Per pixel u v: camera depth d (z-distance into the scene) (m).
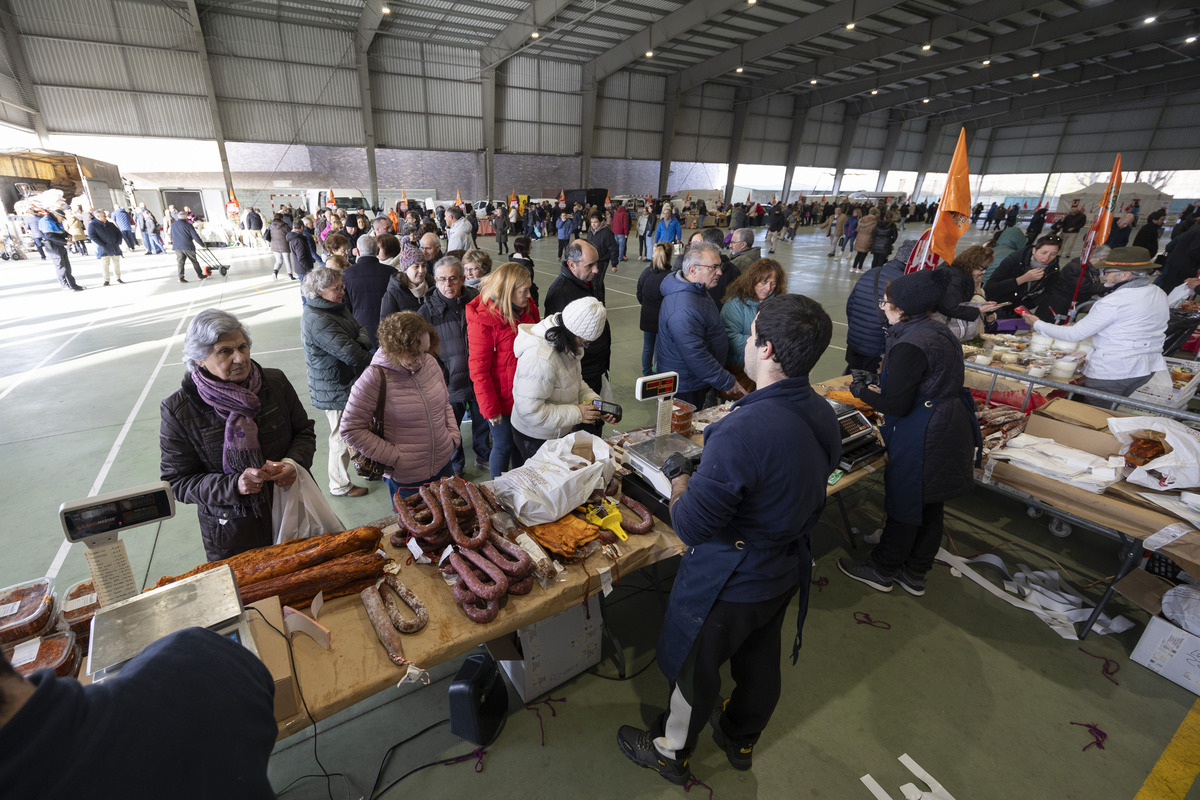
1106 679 2.07
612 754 1.73
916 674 2.07
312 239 10.21
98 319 7.12
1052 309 4.62
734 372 3.24
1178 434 2.17
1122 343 3.14
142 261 12.62
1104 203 4.23
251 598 1.31
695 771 1.69
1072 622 2.34
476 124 19.48
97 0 13.41
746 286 3.11
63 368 5.27
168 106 14.98
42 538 2.76
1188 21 15.73
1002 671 2.10
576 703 1.91
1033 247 4.98
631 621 2.30
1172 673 2.04
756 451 1.17
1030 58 19.53
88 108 14.12
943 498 2.18
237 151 20.00
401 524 1.56
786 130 26.05
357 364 2.79
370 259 3.67
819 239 19.44
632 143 22.66
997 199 33.41
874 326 3.27
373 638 1.33
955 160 2.78
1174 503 2.07
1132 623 2.32
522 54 19.25
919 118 29.33
